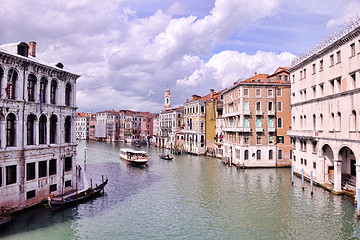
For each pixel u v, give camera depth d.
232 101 44.06
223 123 52.59
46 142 20.97
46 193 20.98
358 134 21.00
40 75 20.39
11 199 18.12
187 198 24.78
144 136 105.31
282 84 39.88
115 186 29.38
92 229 17.62
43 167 20.81
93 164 46.34
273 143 39.84
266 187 28.22
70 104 23.75
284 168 39.19
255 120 39.44
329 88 25.41
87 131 129.38
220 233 17.27
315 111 28.09
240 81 43.44
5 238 15.61
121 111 112.56
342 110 23.27
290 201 23.23
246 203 23.09
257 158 39.62
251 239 16.39
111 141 109.62
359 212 18.69
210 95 61.91
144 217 20.00
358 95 21.00
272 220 19.25
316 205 21.88
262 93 39.72
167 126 80.12
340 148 23.64
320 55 27.12
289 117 40.09
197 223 18.89
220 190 27.45
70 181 23.70
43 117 20.94
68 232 16.94
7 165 17.84
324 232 17.11
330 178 27.00
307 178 30.42
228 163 44.75
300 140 32.50
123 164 46.38
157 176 35.16
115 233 17.17
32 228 17.14
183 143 68.00
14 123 18.59
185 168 41.31
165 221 19.27
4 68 17.72
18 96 18.66
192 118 61.94
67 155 23.20
